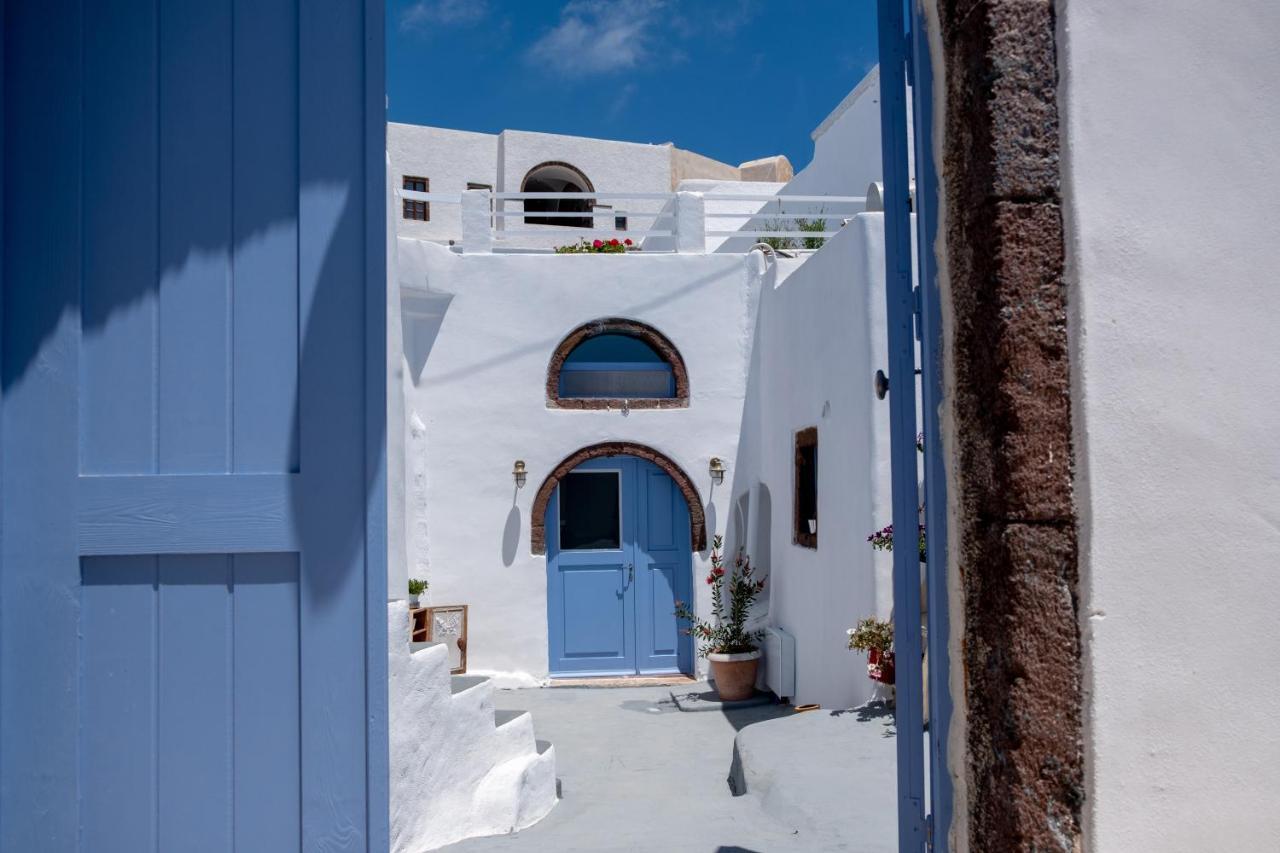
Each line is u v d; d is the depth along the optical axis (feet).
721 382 35.40
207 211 6.81
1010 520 6.04
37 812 6.57
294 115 6.88
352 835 6.66
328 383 6.81
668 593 35.58
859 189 37.70
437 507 33.76
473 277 34.30
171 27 6.85
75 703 6.61
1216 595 6.07
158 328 6.77
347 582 6.74
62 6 6.79
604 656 35.22
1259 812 6.06
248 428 6.77
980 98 6.25
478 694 17.60
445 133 68.18
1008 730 6.03
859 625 22.93
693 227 36.40
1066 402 6.05
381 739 6.73
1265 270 6.26
